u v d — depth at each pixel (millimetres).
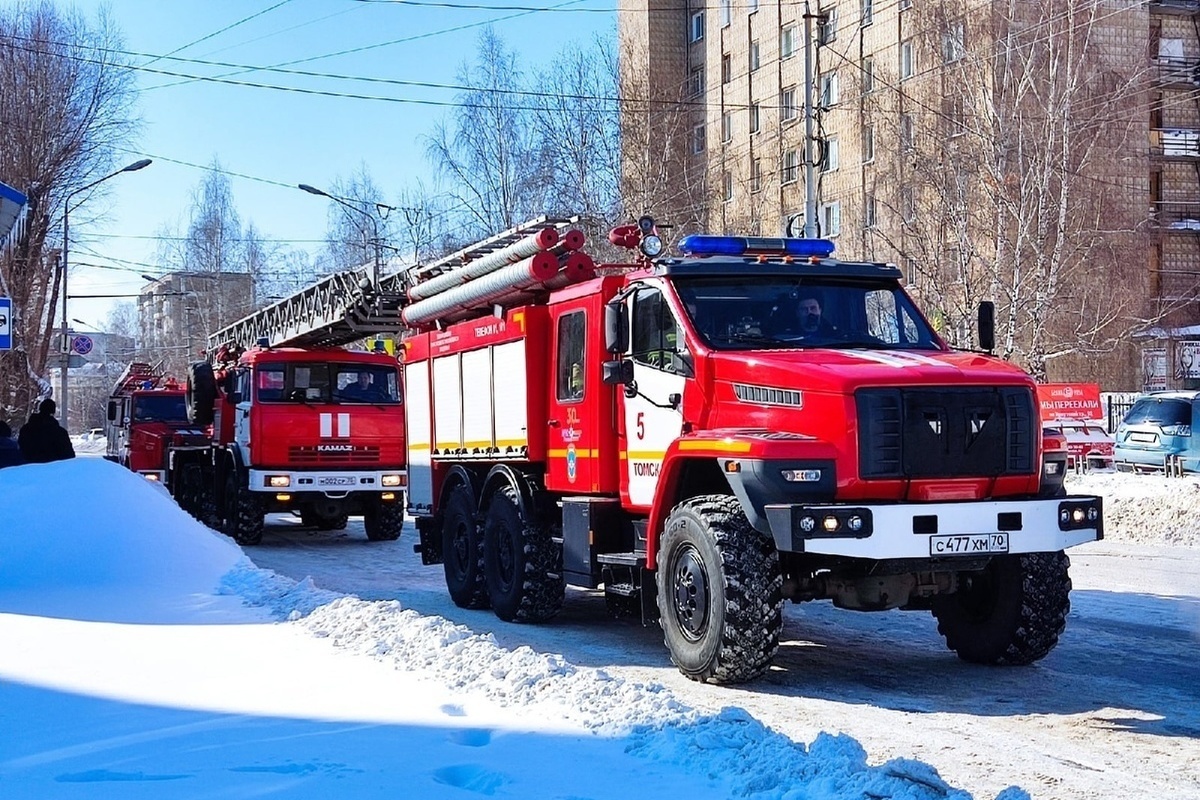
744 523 7516
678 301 8570
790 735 6355
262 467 18312
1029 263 30641
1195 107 43625
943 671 8188
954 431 7453
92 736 5723
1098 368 39156
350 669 7105
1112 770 5691
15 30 39031
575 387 9797
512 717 5879
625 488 9188
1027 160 30734
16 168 37969
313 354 18828
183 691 6590
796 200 46062
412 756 5191
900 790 4512
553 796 4648
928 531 7184
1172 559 14430
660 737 5359
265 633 8383
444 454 12102
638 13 54250
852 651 9000
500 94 42062
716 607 7434
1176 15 43281
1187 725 6594
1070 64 30547
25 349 36594
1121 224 33500
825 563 7707
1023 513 7363
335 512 19156
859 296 8914
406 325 13391
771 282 8820
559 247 10047
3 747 5562
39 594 10297
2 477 12805
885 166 36406
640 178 40125
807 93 28594
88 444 66125
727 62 51281
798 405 7590
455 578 11875
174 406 28094
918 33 34188
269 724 5828
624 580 9273
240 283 63125
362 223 51719
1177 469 22625
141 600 9992
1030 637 7996
